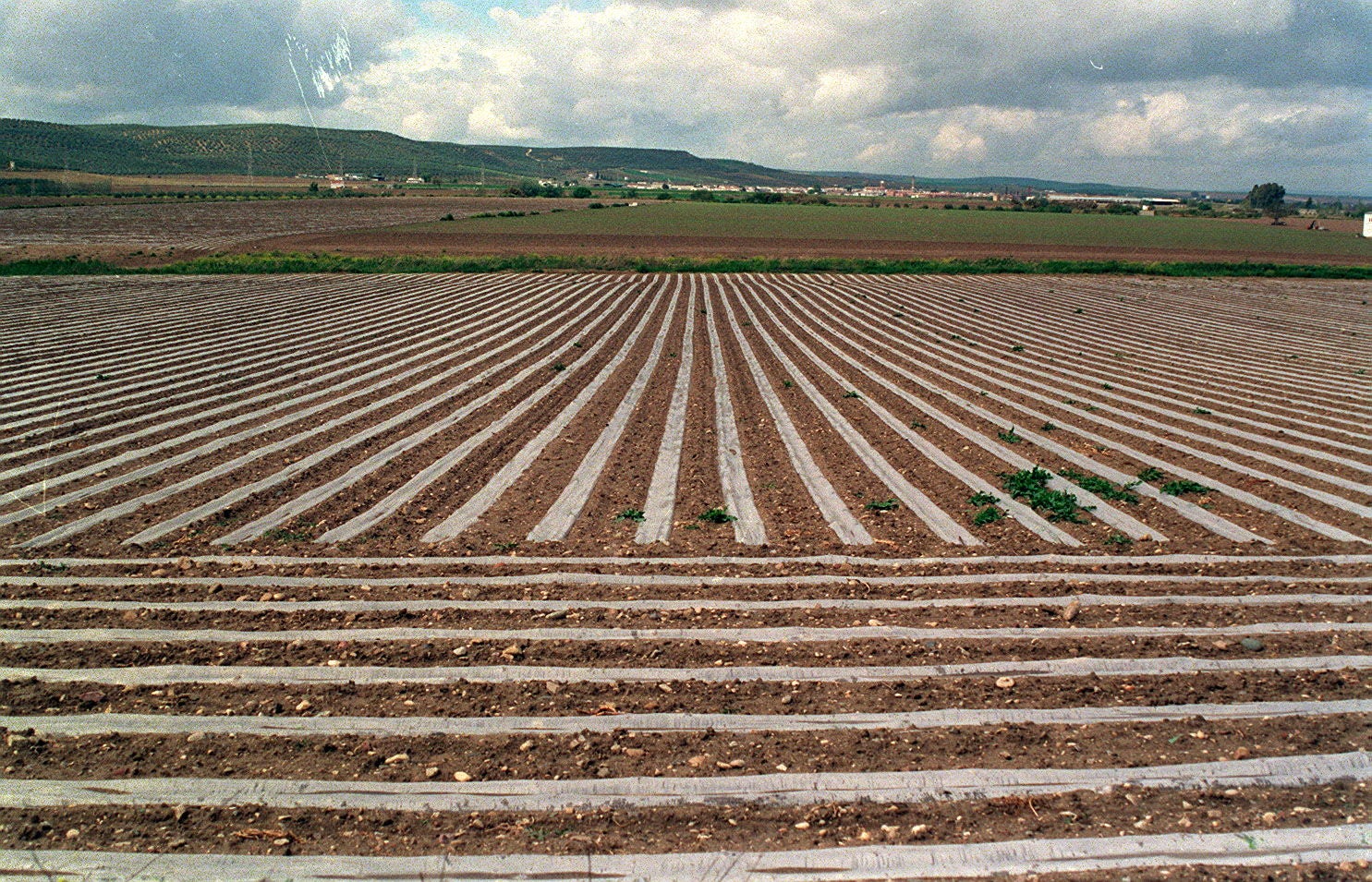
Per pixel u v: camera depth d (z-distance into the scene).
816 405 14.52
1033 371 17.81
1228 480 10.65
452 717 5.28
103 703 5.44
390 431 12.72
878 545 8.41
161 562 7.83
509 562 7.84
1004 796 4.50
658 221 70.88
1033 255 50.59
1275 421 13.81
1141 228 74.38
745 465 11.13
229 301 28.50
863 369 17.77
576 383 16.16
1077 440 12.54
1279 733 5.08
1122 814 4.35
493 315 25.72
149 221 63.78
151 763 4.78
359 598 7.09
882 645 6.23
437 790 4.55
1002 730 5.12
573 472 10.79
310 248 48.25
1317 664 5.97
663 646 6.21
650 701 5.45
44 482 10.38
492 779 4.64
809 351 19.94
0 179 91.25
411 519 9.09
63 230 56.28
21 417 13.65
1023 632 6.43
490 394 15.16
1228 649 6.18
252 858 4.04
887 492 10.09
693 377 16.81
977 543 8.49
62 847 4.13
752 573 7.65
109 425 13.20
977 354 19.80
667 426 13.10
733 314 26.27
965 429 13.06
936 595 7.20
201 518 9.06
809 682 5.71
